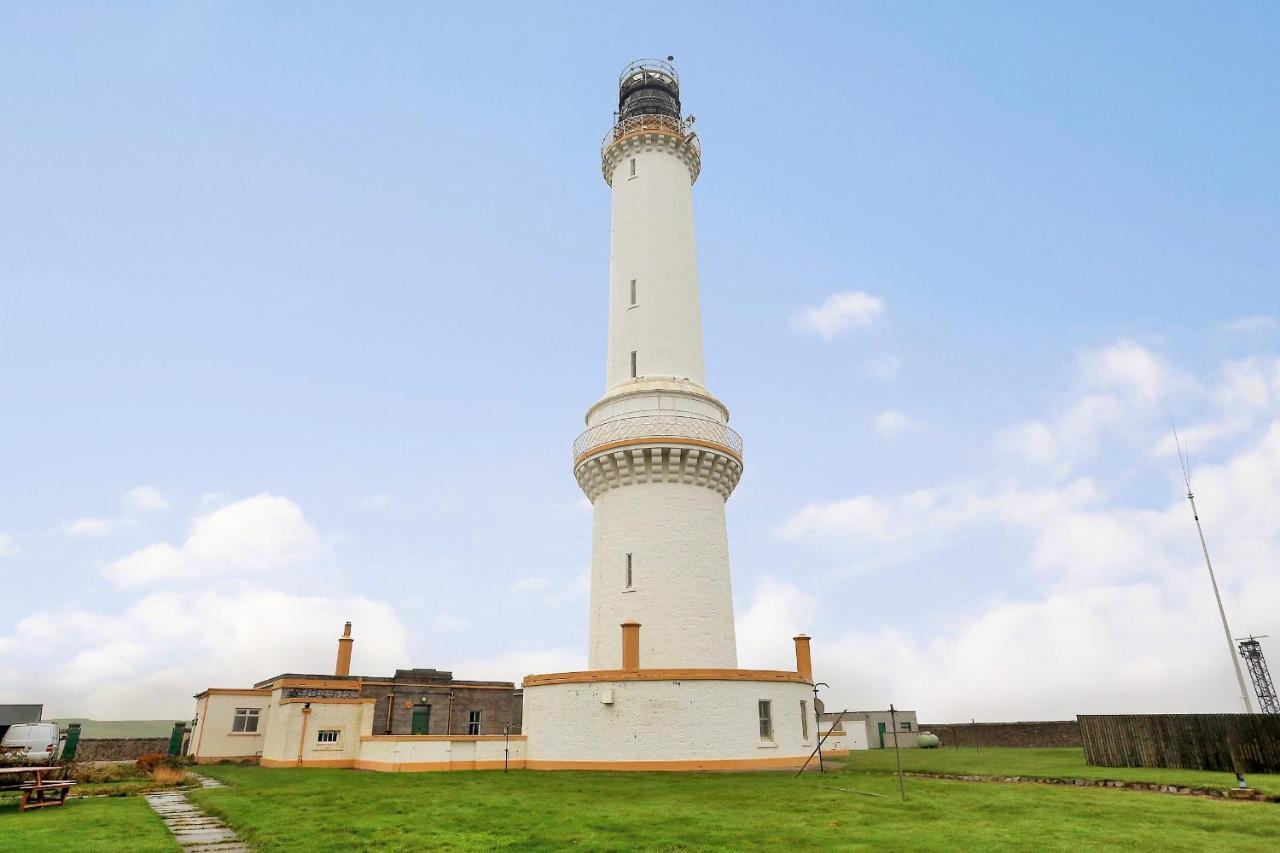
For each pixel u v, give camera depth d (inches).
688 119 1731.1
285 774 1166.3
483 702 1932.8
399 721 1812.3
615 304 1545.3
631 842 531.8
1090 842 527.5
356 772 1189.7
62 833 586.6
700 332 1545.3
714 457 1366.9
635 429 1357.0
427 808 714.2
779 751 1128.2
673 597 1283.2
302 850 524.1
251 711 1705.2
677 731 1082.7
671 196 1598.2
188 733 1870.1
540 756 1154.0
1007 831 570.3
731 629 1342.3
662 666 1244.5
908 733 2000.5
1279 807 687.7
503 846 523.5
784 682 1173.7
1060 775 950.4
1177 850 501.0
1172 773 960.3
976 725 1900.8
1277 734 970.7
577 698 1138.7
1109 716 1127.6
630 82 1760.6
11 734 1423.5
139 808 758.5
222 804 775.7
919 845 517.3
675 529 1325.0
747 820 625.0
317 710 1427.2
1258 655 1877.5
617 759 1083.9
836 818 634.2
